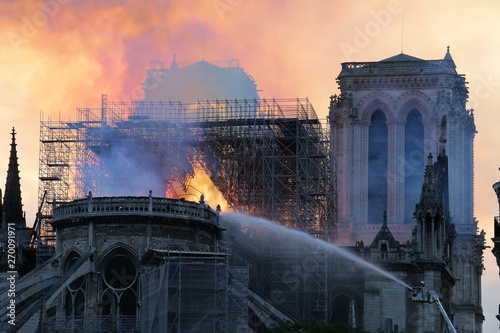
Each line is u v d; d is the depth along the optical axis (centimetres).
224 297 17462
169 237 18612
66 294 18600
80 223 18700
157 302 17500
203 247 18975
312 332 17038
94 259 18512
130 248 18488
